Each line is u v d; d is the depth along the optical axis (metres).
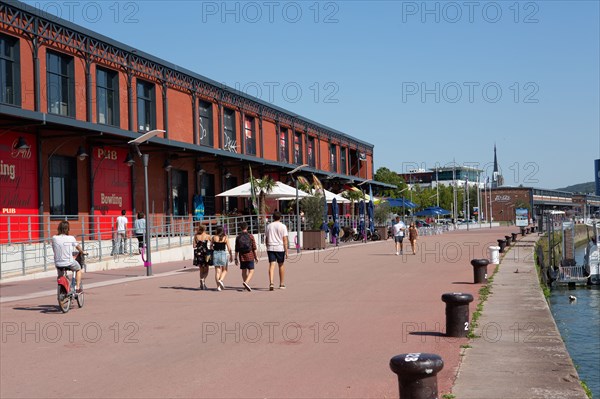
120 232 28.98
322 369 8.65
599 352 21.08
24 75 27.09
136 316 13.81
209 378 8.29
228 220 37.59
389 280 20.61
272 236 18.30
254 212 41.19
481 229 95.81
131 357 9.70
